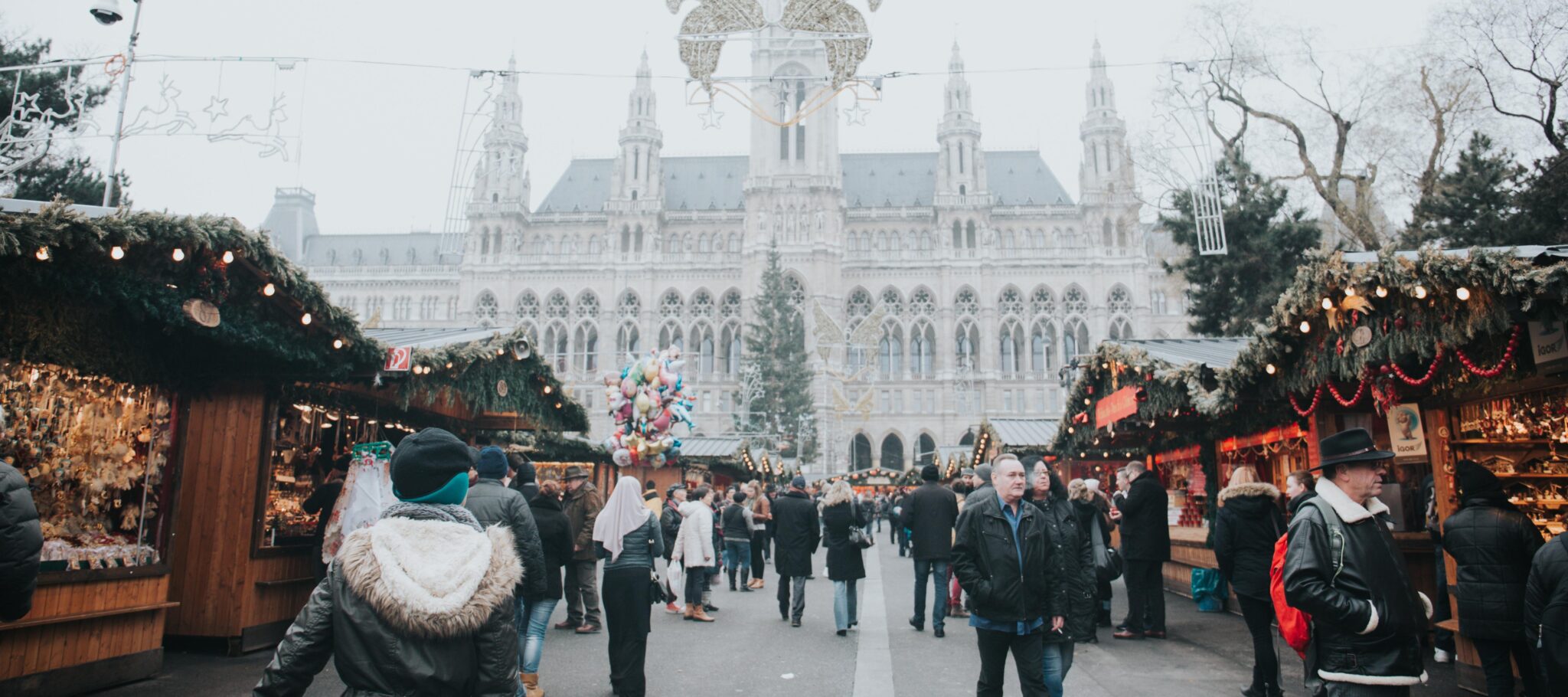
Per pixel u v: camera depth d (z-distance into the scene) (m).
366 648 3.17
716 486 44.47
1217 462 16.25
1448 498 10.00
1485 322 7.04
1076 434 20.97
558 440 25.48
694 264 98.12
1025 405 93.31
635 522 8.61
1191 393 11.64
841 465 89.19
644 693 8.52
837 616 12.70
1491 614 6.80
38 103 20.81
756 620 14.47
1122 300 94.88
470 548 3.39
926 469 13.17
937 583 12.68
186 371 10.55
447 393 13.77
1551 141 21.81
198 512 10.90
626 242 103.12
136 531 9.82
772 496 28.36
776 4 14.92
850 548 12.73
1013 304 96.44
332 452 13.51
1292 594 4.85
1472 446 10.00
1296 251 26.84
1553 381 8.54
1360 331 8.49
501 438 19.80
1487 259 6.53
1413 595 4.91
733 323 97.00
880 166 114.50
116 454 9.54
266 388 11.16
